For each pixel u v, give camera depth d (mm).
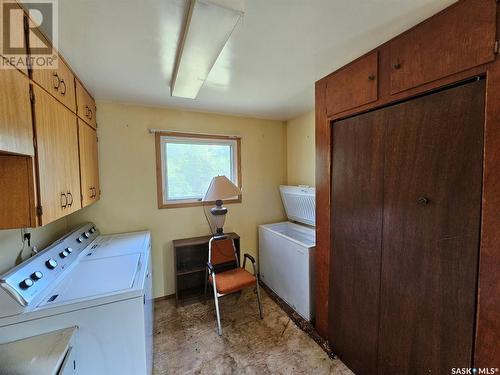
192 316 2301
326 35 1277
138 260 1649
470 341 1027
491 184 935
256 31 1237
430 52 1120
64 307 1073
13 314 1003
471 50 972
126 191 2424
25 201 1007
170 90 2023
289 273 2439
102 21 1108
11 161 989
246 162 3037
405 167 1263
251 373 1626
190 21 1073
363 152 1513
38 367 875
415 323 1246
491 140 929
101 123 2291
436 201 1131
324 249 1881
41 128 1090
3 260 1225
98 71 1629
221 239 2545
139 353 1208
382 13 1102
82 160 1724
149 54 1427
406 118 1248
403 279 1299
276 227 3094
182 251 2738
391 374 1379
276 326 2137
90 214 2293
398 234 1314
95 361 1141
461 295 1053
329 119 1762
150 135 2504
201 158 2807
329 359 1750
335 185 1754
